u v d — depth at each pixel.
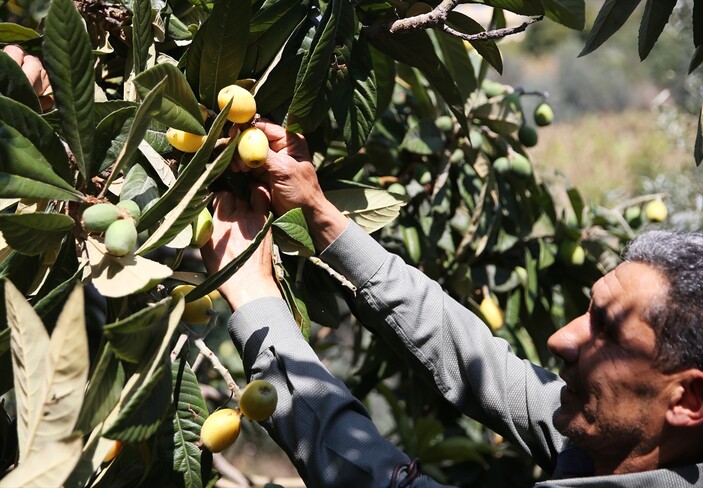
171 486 1.42
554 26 14.26
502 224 2.30
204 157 1.30
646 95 11.91
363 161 1.80
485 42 1.70
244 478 2.78
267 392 1.34
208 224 1.50
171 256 2.75
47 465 1.07
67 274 1.38
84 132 1.30
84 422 1.15
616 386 1.34
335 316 1.93
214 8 1.44
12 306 1.14
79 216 1.33
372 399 4.95
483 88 2.38
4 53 1.30
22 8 2.31
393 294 1.64
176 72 1.34
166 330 1.19
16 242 1.24
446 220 2.23
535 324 2.31
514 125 2.22
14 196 1.23
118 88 1.69
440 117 2.31
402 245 2.41
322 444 1.40
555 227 2.31
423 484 1.36
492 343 1.67
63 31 1.23
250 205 1.60
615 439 1.36
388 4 1.68
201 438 1.37
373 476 1.37
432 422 2.60
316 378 1.44
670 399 1.31
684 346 1.28
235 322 1.50
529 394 1.61
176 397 1.43
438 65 1.73
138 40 1.44
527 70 13.22
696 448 1.33
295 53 1.62
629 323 1.32
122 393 1.19
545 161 8.47
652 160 7.21
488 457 2.81
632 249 1.38
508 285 2.31
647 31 1.66
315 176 1.60
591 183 7.69
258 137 1.50
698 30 1.71
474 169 2.22
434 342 1.65
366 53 1.62
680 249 1.32
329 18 1.50
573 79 12.09
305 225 1.55
